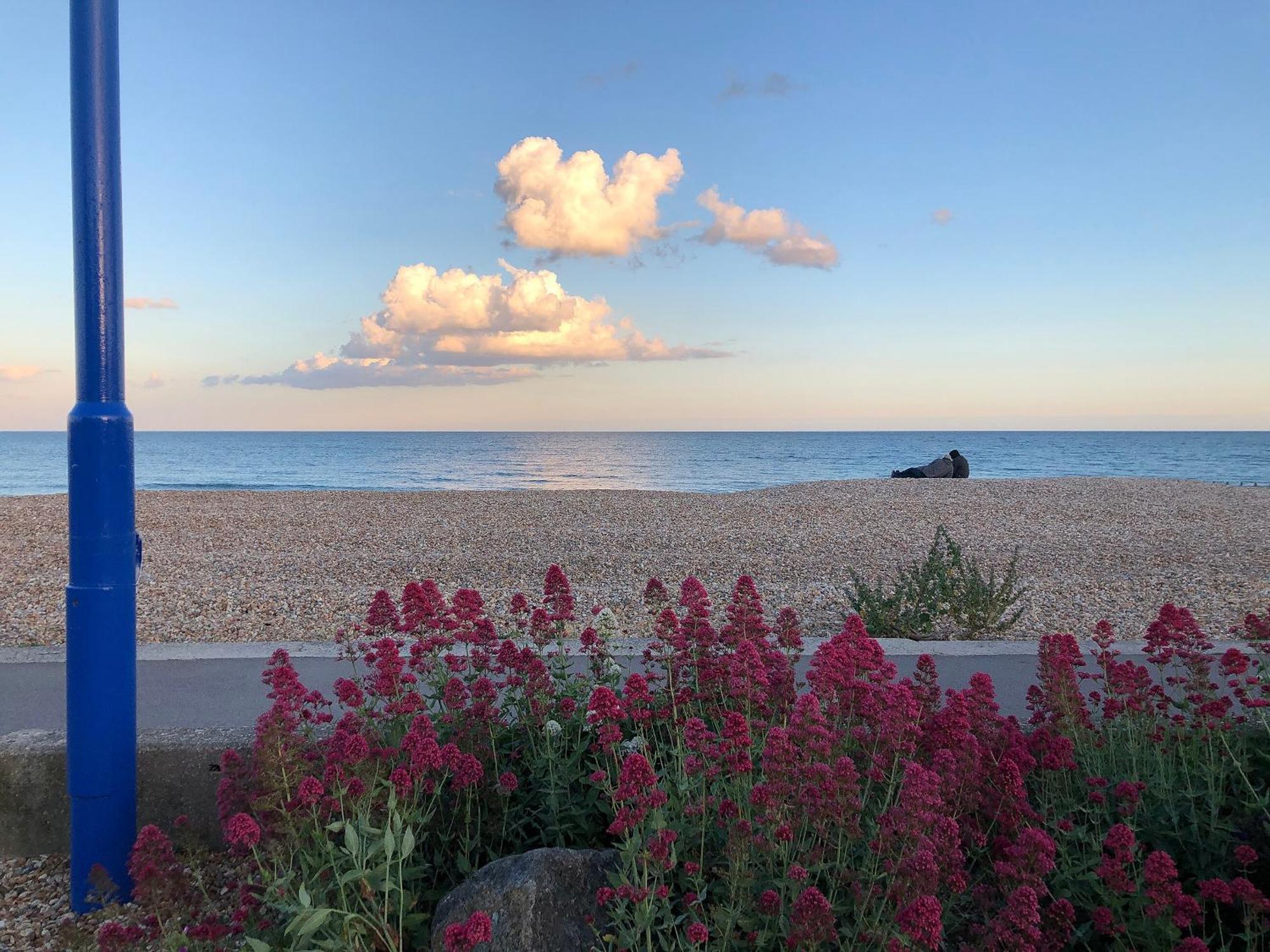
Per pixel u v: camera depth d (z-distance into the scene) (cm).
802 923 255
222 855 435
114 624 383
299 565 1359
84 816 382
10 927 377
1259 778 414
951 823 283
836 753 346
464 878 359
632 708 399
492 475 6081
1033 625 982
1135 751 414
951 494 2695
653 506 2375
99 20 370
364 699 425
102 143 372
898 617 909
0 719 598
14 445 12800
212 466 7119
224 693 648
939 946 265
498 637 477
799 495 2702
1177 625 461
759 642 443
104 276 375
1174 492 2709
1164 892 284
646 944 285
